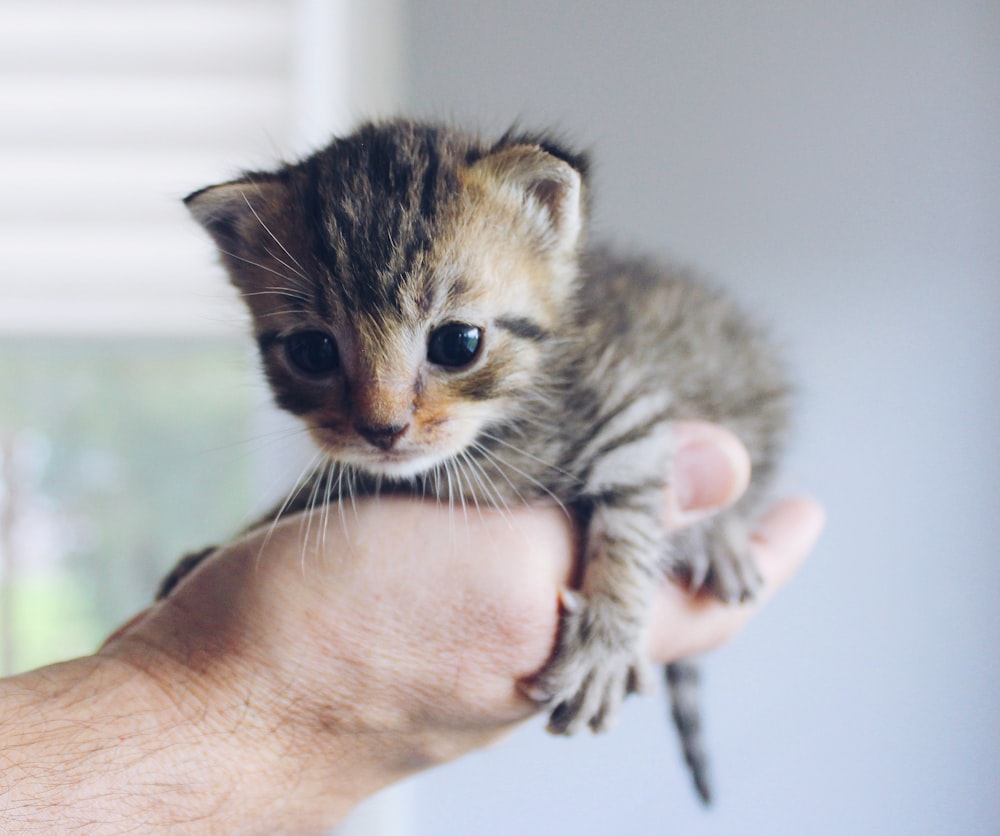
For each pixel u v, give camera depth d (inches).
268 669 6.5
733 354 9.1
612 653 7.0
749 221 11.9
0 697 6.2
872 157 11.8
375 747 6.8
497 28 11.9
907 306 11.8
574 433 7.5
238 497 13.3
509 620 6.7
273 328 7.5
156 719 6.3
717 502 7.6
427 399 7.1
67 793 6.0
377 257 6.9
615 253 10.1
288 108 12.5
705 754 9.7
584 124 12.0
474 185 7.2
